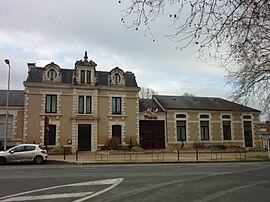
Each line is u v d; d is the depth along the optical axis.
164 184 10.53
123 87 31.52
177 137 33.66
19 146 20.78
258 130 26.50
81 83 29.94
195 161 22.36
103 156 25.64
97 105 30.36
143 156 26.19
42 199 7.90
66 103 29.38
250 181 11.42
